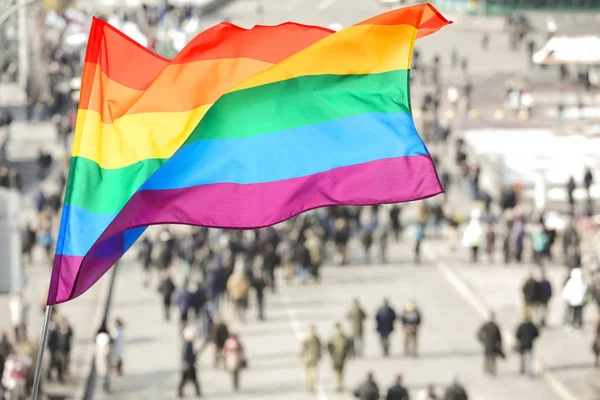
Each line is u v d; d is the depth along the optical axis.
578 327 73.88
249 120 22.39
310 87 22.44
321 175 22.22
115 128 22.80
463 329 75.25
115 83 23.16
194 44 23.20
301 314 78.81
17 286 49.59
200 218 22.06
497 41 197.25
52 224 104.56
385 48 22.34
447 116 151.75
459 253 97.38
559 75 170.88
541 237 91.50
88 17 177.25
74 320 78.69
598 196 120.12
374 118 22.38
